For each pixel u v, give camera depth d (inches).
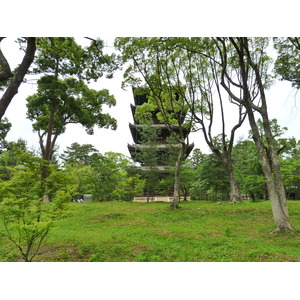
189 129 788.0
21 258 271.1
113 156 984.9
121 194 1070.4
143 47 614.5
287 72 525.3
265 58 685.9
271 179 435.8
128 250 293.1
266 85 725.3
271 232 410.3
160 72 711.7
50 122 917.2
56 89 814.5
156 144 1068.5
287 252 289.3
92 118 1104.8
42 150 1111.6
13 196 243.3
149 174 1038.4
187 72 794.2
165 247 305.4
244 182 1038.4
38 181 258.8
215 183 939.3
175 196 710.5
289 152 1205.1
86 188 1031.6
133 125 1267.2
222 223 508.1
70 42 501.4
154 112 1301.7
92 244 320.2
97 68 538.0
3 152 1162.6
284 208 419.5
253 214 586.2
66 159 1711.4
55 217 247.3
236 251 287.9
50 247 314.7
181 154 748.6
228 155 817.5
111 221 534.9
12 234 385.1
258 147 462.9
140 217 583.8
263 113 471.8
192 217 585.3
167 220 556.1
